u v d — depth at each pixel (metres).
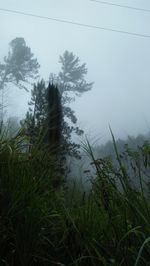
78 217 2.62
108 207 2.37
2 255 2.41
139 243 2.04
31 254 2.40
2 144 2.88
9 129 3.13
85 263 2.34
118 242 2.13
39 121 3.29
